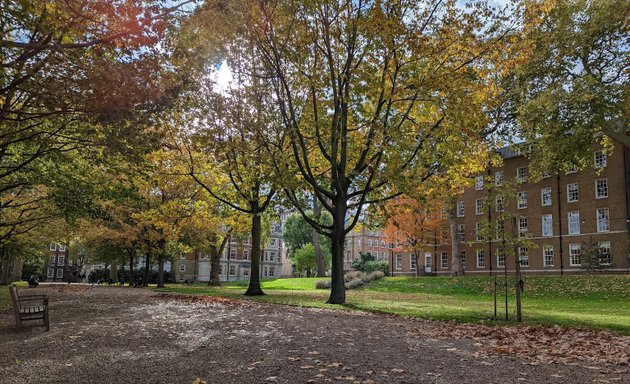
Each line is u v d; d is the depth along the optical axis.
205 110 17.23
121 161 17.08
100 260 45.53
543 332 10.37
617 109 20.47
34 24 9.16
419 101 17.70
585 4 22.23
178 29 10.55
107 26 9.70
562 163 24.12
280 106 17.44
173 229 31.05
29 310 10.55
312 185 17.89
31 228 28.81
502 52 17.12
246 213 24.30
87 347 8.02
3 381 5.72
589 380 5.86
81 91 10.88
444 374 6.06
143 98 10.76
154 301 18.47
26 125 15.22
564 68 23.27
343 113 17.17
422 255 58.50
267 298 20.81
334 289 18.42
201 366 6.45
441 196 19.08
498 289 31.11
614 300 24.67
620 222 39.59
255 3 14.07
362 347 8.01
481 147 19.58
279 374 5.96
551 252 44.50
